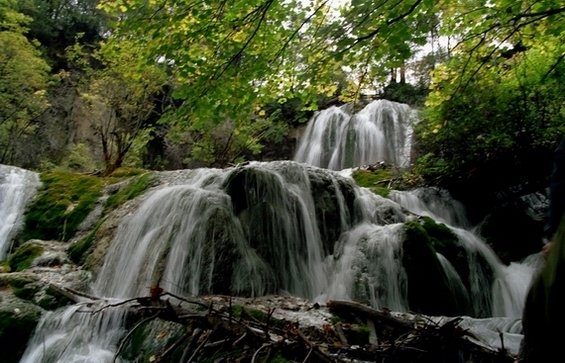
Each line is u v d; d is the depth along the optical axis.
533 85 8.01
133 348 4.11
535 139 8.31
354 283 6.27
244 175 6.74
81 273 6.15
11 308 4.74
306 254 6.71
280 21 4.66
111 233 6.73
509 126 8.36
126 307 4.47
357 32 4.14
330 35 4.16
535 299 1.06
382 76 5.39
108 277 6.09
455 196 9.83
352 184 8.27
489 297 7.26
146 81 11.19
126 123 12.25
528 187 9.19
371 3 3.85
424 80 15.65
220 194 6.50
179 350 3.32
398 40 4.17
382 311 4.11
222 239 5.82
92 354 4.19
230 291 5.50
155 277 5.66
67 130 16.17
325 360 2.36
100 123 14.08
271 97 5.31
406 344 2.88
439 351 2.86
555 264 0.97
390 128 14.82
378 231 6.82
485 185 9.43
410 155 11.98
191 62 4.65
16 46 12.82
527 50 7.99
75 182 8.90
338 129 16.11
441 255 7.05
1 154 13.80
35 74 13.44
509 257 8.13
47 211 8.05
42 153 15.25
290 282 6.27
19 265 6.46
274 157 17.19
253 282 5.65
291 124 17.69
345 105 16.91
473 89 7.95
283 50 4.64
